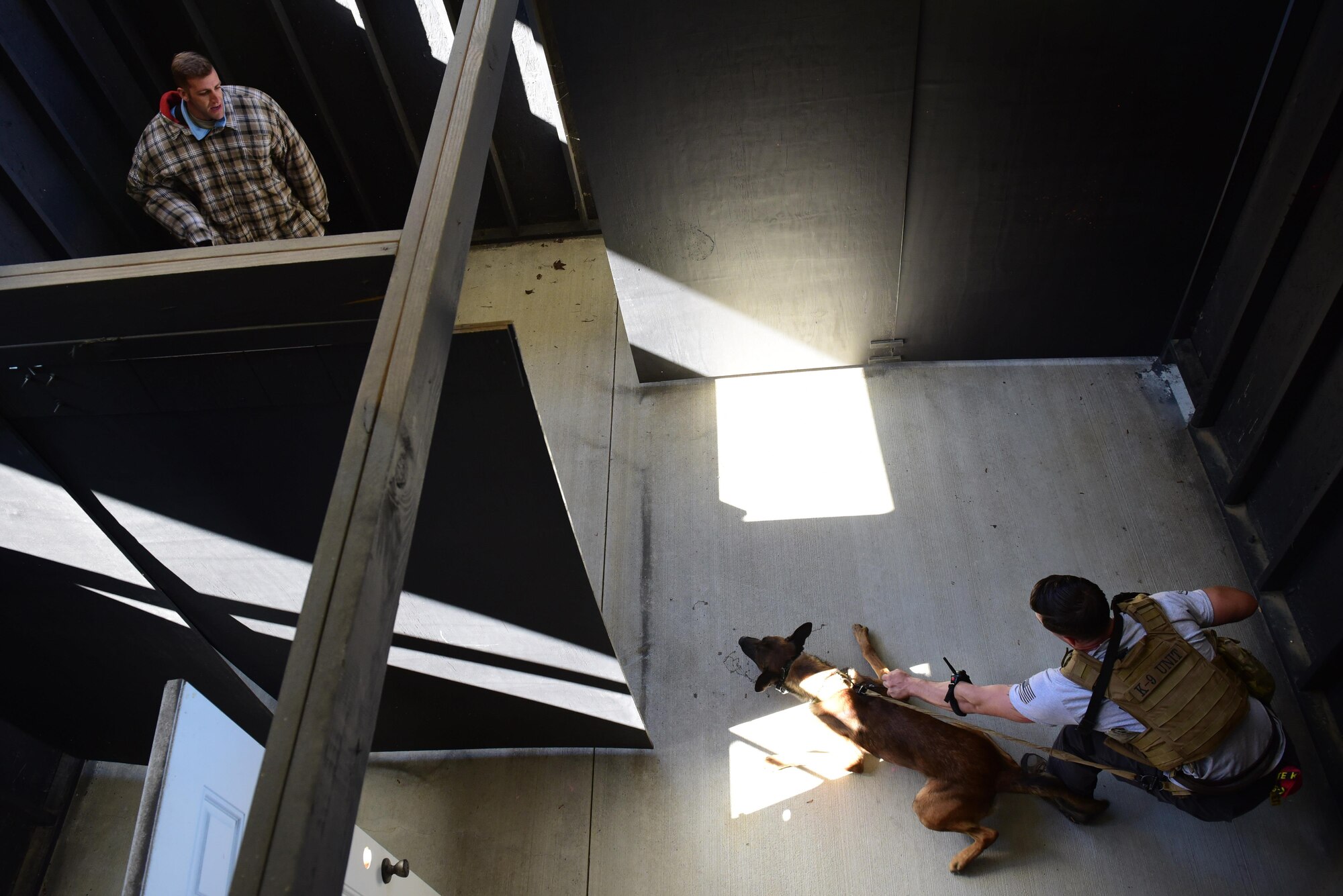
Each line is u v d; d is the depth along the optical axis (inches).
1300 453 132.3
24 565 113.9
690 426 180.2
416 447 62.4
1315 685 127.5
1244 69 135.3
